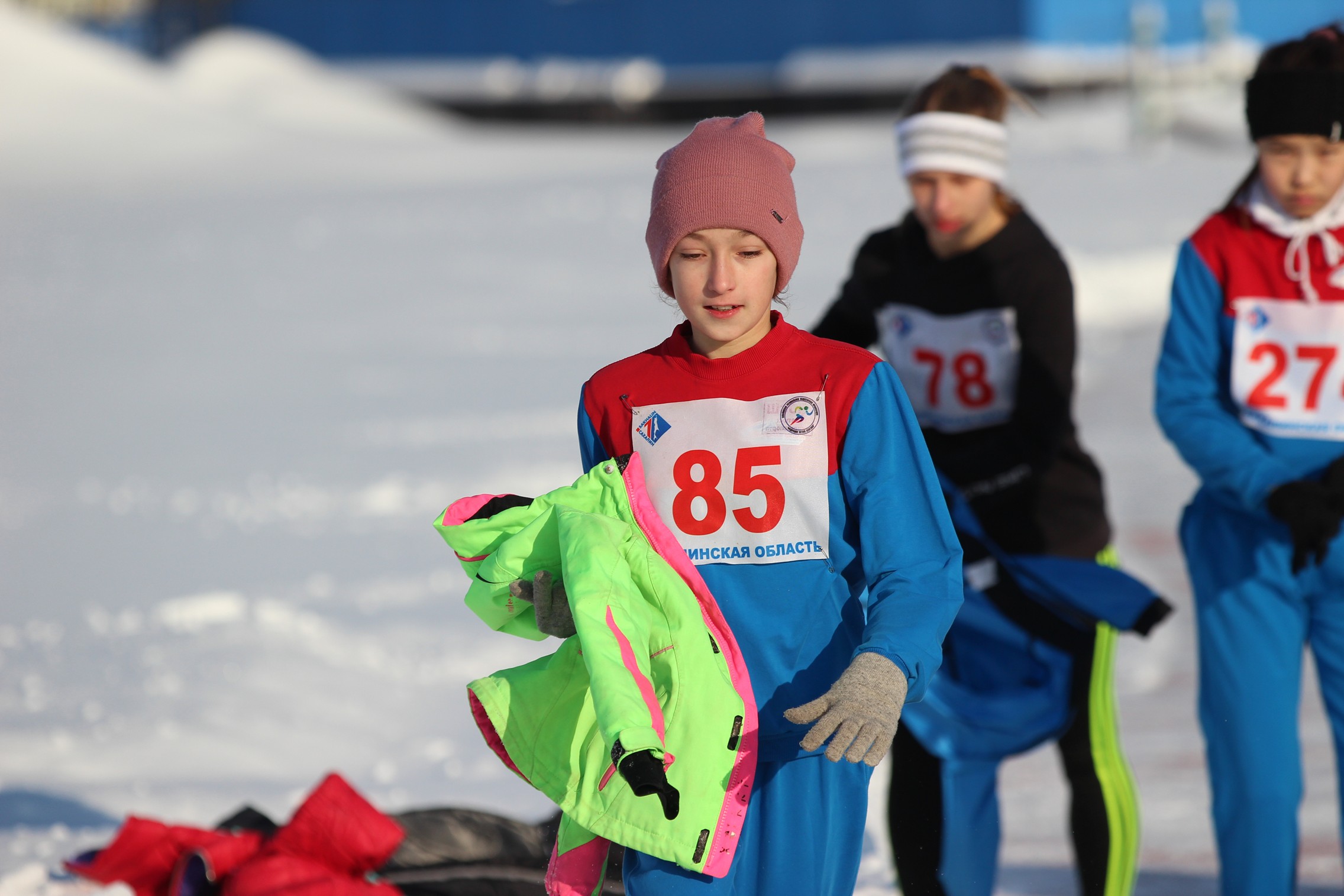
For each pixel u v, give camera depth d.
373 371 54.84
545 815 17.11
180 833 12.34
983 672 15.08
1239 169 144.50
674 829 9.24
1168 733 20.52
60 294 80.75
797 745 9.76
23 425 46.53
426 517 33.50
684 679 9.35
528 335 62.16
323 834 12.33
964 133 15.09
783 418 9.70
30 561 30.28
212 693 21.48
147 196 152.75
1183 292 14.51
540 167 177.88
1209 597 14.38
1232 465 13.79
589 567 9.19
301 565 29.78
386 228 114.06
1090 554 15.71
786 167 9.75
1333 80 13.39
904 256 15.88
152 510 35.09
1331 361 13.98
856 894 15.12
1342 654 14.00
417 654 23.95
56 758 18.86
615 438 10.09
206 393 51.50
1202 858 16.25
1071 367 15.33
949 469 15.38
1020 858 16.52
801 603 9.69
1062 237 85.75
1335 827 17.19
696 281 9.59
